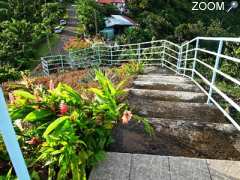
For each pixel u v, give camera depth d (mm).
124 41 25922
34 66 26562
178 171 2506
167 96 4734
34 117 2566
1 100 1273
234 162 2611
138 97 4715
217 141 3021
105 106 2799
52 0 47656
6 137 1339
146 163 2605
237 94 4914
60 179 2293
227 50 9664
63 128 2371
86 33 33156
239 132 3176
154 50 12102
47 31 33031
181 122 3375
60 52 28719
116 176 2461
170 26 35531
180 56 8289
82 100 2922
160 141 3021
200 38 5090
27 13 43156
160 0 44594
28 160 2500
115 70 9219
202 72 9008
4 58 25578
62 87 2854
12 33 29859
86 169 2570
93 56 14664
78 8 36250
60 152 2379
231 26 50812
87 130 2660
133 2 42281
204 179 2420
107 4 40812
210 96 4176
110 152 2752
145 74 8586
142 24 35469
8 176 2293
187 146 2941
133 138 3070
